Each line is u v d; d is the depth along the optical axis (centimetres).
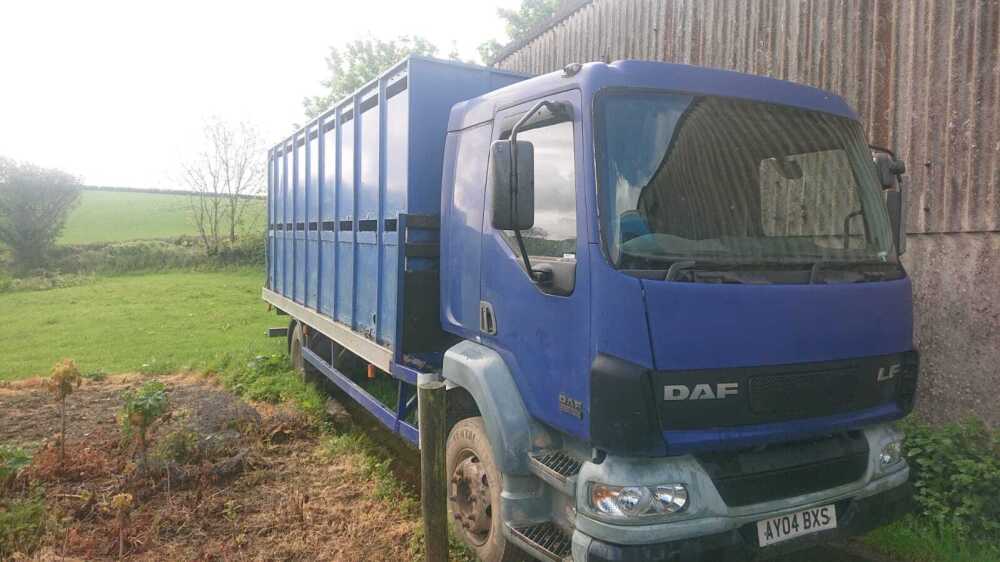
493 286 388
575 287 316
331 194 680
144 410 513
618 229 305
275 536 443
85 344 1175
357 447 609
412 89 470
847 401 327
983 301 491
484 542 393
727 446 295
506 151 315
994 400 486
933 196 518
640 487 285
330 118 683
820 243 353
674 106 335
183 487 514
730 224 330
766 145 351
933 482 464
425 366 471
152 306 1702
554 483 323
